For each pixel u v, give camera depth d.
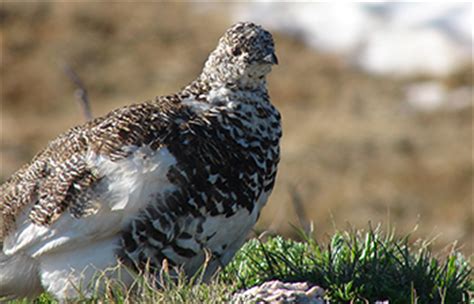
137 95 32.88
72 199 8.00
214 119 8.31
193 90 8.65
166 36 36.53
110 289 7.85
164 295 7.68
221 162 8.11
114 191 7.91
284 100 32.22
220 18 37.53
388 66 34.00
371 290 8.31
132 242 7.91
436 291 8.38
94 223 7.93
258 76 8.57
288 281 8.51
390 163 26.64
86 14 37.31
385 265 8.66
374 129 29.55
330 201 23.95
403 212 23.62
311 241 9.28
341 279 8.41
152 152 7.97
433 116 30.83
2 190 8.69
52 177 8.19
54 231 8.02
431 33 34.69
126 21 37.31
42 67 34.16
